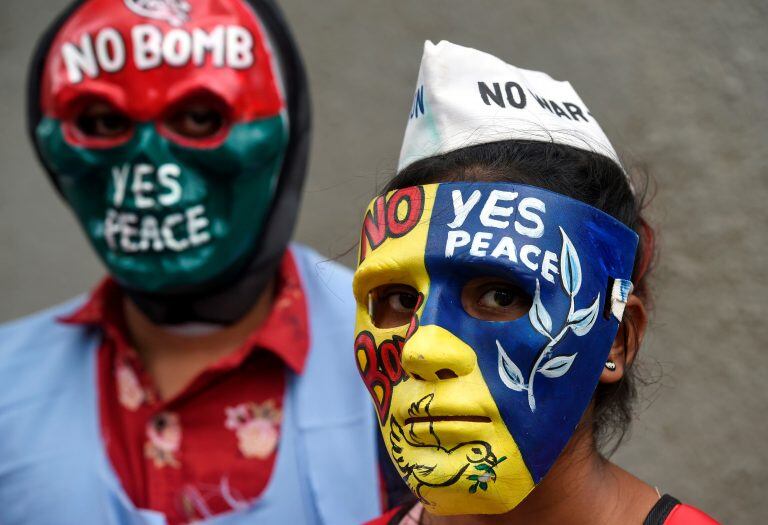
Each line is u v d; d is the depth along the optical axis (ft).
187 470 8.02
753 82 9.63
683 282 9.81
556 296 4.81
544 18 10.45
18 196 12.50
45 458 8.05
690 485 9.73
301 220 11.51
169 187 7.95
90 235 8.23
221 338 8.47
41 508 7.93
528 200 4.88
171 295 8.27
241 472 8.01
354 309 8.57
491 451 4.71
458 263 4.80
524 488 4.78
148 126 7.97
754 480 9.55
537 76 5.62
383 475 7.93
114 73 8.02
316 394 8.16
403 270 4.92
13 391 8.32
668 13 9.94
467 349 4.75
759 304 9.58
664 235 9.84
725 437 9.65
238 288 8.39
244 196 8.18
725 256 9.69
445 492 4.72
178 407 8.14
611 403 5.37
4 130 12.53
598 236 4.96
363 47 11.38
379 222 5.11
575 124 5.39
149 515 7.79
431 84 5.38
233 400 8.16
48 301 12.37
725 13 9.75
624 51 10.09
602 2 10.21
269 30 8.79
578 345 4.85
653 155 9.91
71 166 8.07
